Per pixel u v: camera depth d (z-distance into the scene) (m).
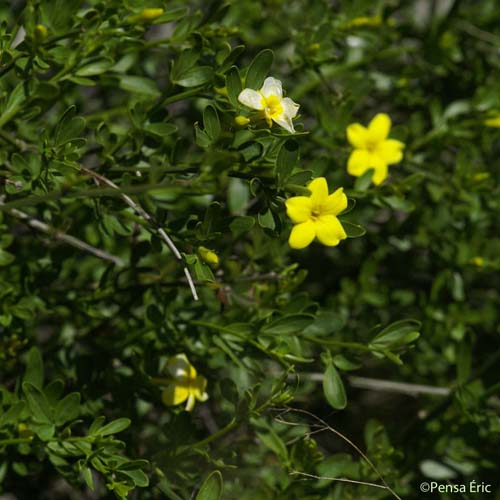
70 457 0.65
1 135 0.64
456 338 0.72
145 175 0.65
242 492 0.67
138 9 0.64
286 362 0.64
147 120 0.65
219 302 0.67
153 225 0.63
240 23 0.73
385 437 0.69
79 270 0.70
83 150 0.66
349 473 0.68
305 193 0.61
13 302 0.67
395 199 0.68
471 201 0.73
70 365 0.69
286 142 0.61
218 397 0.68
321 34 0.69
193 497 0.66
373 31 0.72
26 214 0.67
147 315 0.66
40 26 0.62
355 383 0.72
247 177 0.62
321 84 0.72
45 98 0.64
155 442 0.66
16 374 0.69
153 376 0.66
